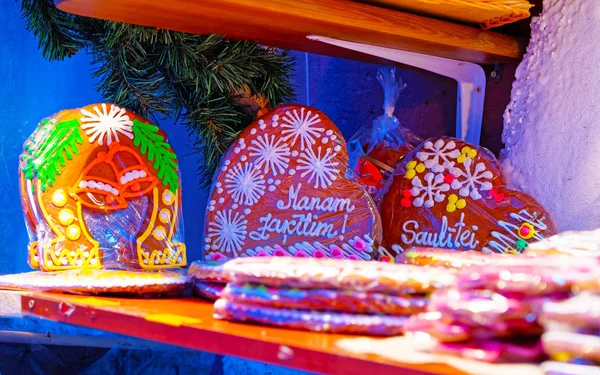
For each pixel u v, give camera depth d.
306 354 0.58
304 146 1.08
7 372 0.97
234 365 0.94
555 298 0.53
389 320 0.64
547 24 1.16
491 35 1.17
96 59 1.19
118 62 1.11
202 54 1.09
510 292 0.54
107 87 1.15
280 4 0.93
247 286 0.68
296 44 1.17
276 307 0.67
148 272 0.94
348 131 1.52
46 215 0.99
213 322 0.69
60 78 1.43
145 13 0.95
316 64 1.59
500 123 1.26
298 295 0.66
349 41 1.11
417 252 0.83
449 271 0.69
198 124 1.18
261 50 1.16
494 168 1.13
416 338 0.58
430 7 1.04
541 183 1.16
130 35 1.05
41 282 0.87
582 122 1.09
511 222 1.08
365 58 1.28
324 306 0.65
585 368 0.49
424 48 1.14
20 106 1.39
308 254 1.04
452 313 0.55
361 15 1.00
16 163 1.38
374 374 0.54
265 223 1.06
